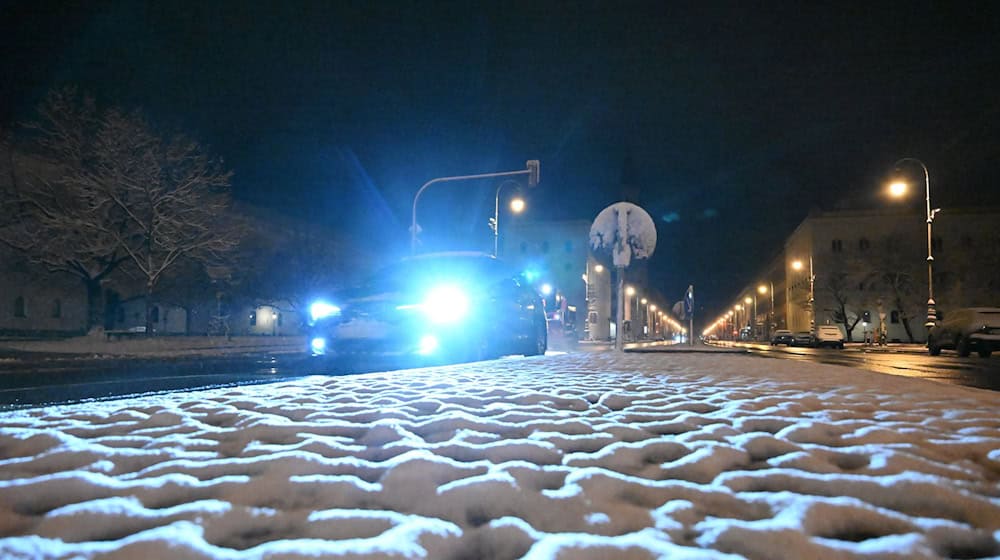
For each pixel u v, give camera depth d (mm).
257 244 45344
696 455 2742
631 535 1793
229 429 3416
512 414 3867
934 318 30719
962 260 61844
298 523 1956
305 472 2504
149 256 23594
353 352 9125
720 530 1818
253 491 2242
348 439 3234
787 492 2189
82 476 2398
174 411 4012
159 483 2334
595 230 12930
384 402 4426
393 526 1913
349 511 2006
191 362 13500
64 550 1681
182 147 23844
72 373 10180
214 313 36781
